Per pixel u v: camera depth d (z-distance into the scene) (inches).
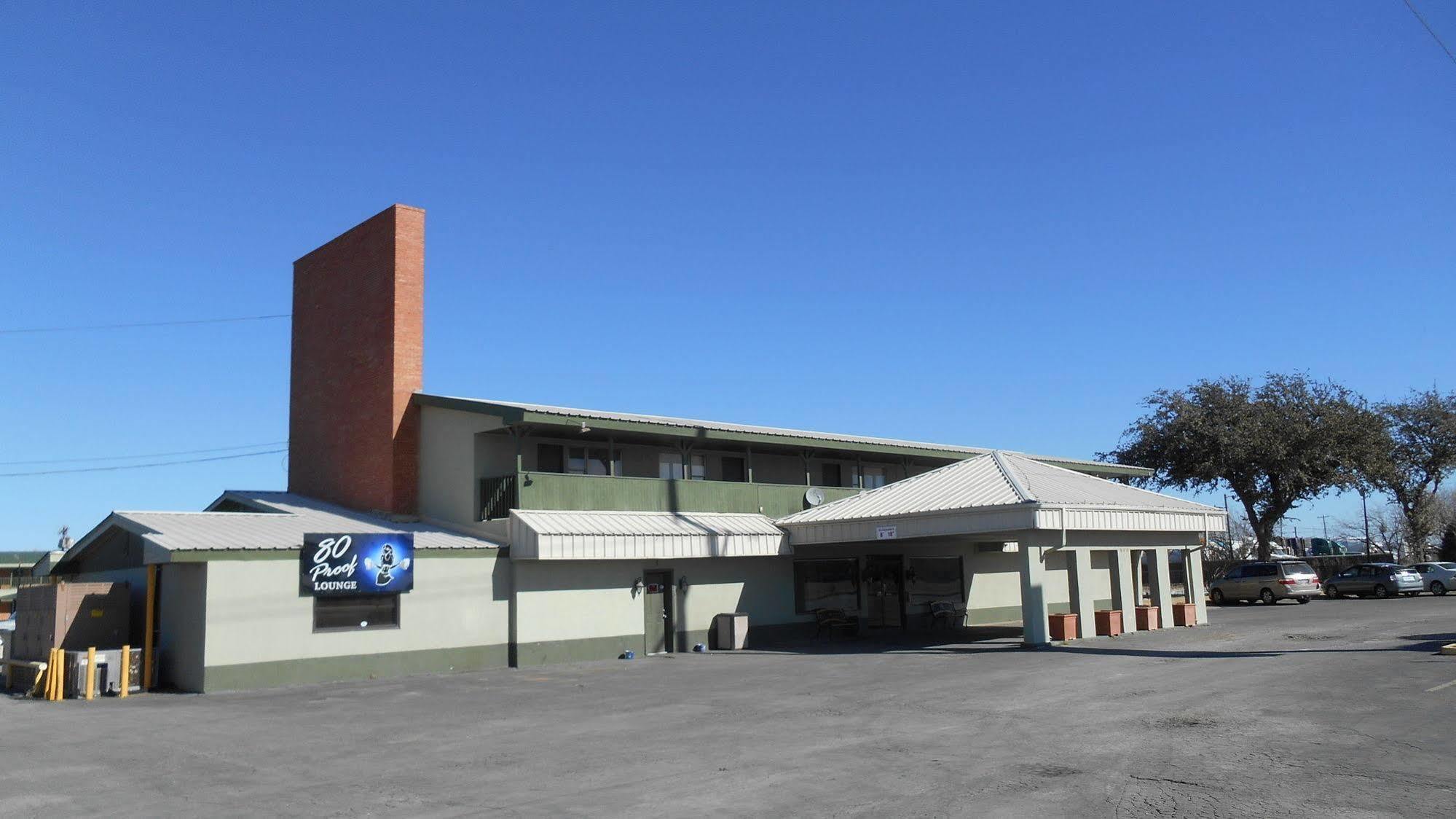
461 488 1008.2
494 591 931.3
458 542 924.0
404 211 1093.1
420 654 875.4
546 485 982.4
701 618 1092.5
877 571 1288.1
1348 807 337.7
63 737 553.0
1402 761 402.3
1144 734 478.3
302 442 1207.6
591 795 385.7
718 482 1133.1
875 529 1049.5
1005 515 957.8
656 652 1047.6
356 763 464.8
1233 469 2033.7
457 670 893.8
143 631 854.5
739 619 1099.3
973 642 1052.5
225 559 778.2
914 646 1027.3
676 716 590.6
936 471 1173.7
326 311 1188.5
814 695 659.4
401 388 1062.4
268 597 796.0
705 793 382.3
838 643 1118.4
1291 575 1642.5
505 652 931.3
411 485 1055.0
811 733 511.5
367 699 708.0
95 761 480.1
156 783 426.3
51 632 802.2
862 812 347.9
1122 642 975.6
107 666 763.4
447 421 1037.2
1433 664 692.1
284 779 430.3
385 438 1061.1
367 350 1107.3
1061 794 365.4
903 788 381.1
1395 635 948.0
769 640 1148.5
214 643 767.1
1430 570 1802.4
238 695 743.7
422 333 1090.1
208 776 438.9
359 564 840.9
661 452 1176.8
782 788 387.2
